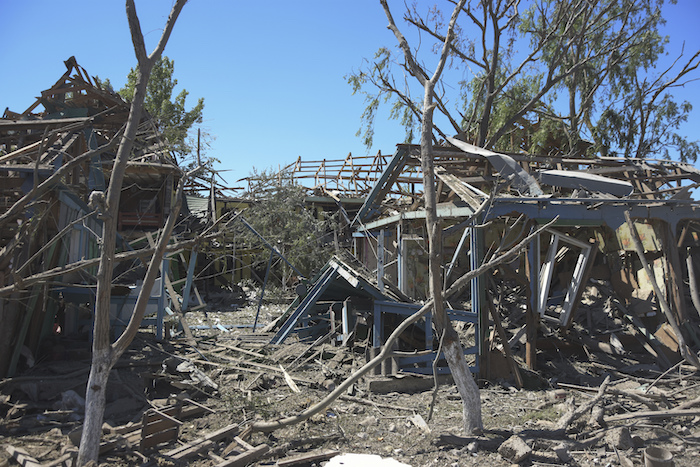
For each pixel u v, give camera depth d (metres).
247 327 14.77
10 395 6.73
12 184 8.08
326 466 5.11
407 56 6.75
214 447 5.48
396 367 8.62
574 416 6.23
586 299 11.75
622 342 10.47
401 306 9.30
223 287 22.02
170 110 23.91
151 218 20.81
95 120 9.48
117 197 4.71
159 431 5.50
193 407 6.83
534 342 9.25
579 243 10.59
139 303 4.87
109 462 4.99
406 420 6.64
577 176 10.31
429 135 5.99
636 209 10.01
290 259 21.09
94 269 11.27
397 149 11.91
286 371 9.01
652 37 21.58
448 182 10.23
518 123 23.09
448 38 6.35
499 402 7.67
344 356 9.84
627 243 11.79
